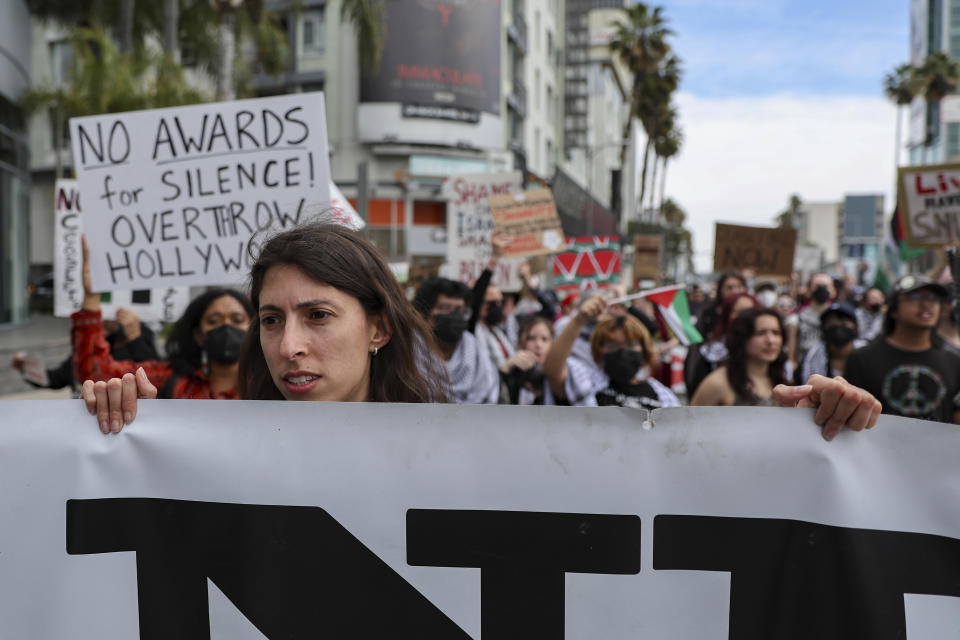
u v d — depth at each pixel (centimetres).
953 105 4828
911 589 153
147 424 169
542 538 161
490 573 162
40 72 2902
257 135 371
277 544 165
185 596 166
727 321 576
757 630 156
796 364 768
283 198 369
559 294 1127
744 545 157
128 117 378
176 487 167
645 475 159
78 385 377
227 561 166
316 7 3272
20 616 165
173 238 376
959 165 579
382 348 201
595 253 1110
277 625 164
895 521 154
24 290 2473
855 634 154
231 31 1595
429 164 3284
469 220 873
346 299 185
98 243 379
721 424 159
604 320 448
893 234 919
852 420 155
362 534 164
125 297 552
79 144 380
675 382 770
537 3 4209
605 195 7131
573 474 161
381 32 2627
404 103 3225
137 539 167
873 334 919
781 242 999
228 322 353
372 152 3291
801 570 156
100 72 1728
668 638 157
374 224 3319
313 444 167
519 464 162
